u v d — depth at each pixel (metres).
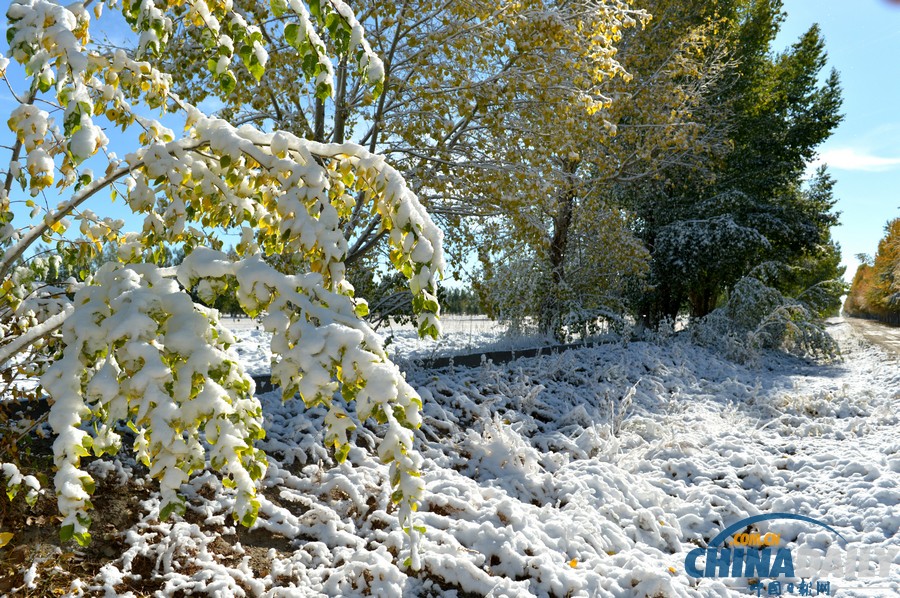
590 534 4.49
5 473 3.20
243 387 2.37
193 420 1.95
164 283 2.16
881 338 23.95
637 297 18.86
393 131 8.22
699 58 16.14
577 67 8.62
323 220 2.27
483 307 10.15
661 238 19.00
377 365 2.02
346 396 2.11
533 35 8.19
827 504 5.62
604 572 4.00
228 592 3.38
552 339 14.05
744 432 7.93
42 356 3.59
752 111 20.25
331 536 4.12
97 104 2.77
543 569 3.85
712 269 19.08
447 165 8.62
